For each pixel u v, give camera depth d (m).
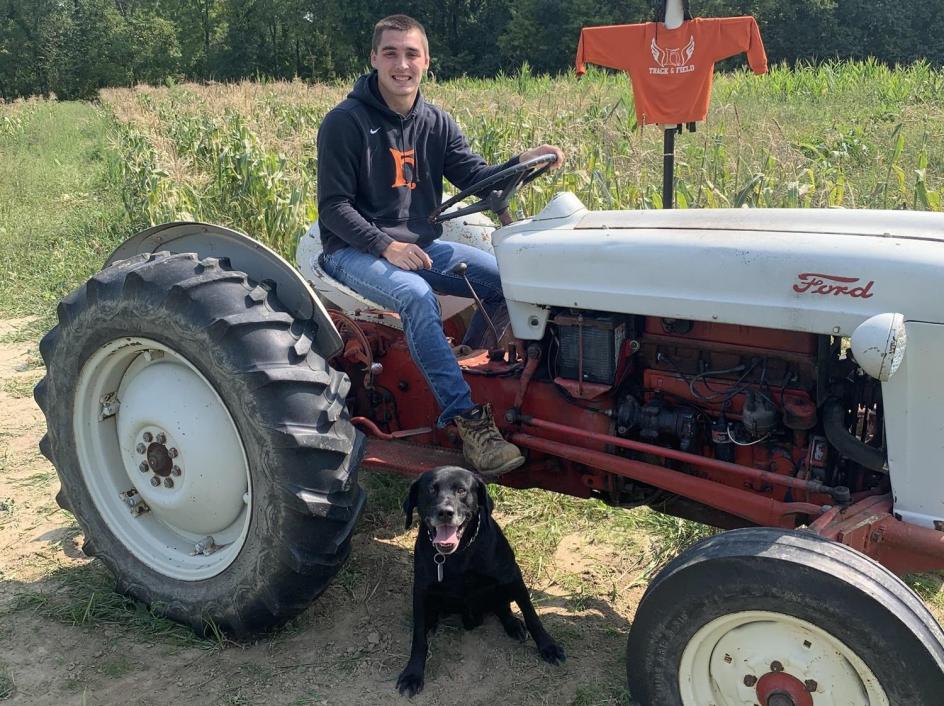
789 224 2.65
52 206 11.44
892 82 15.25
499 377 3.27
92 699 2.79
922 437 2.36
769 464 2.79
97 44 59.12
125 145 13.15
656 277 2.68
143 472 3.21
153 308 2.90
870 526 2.42
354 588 3.43
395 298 3.29
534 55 41.97
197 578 3.10
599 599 3.33
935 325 2.26
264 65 55.28
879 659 2.04
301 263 4.02
